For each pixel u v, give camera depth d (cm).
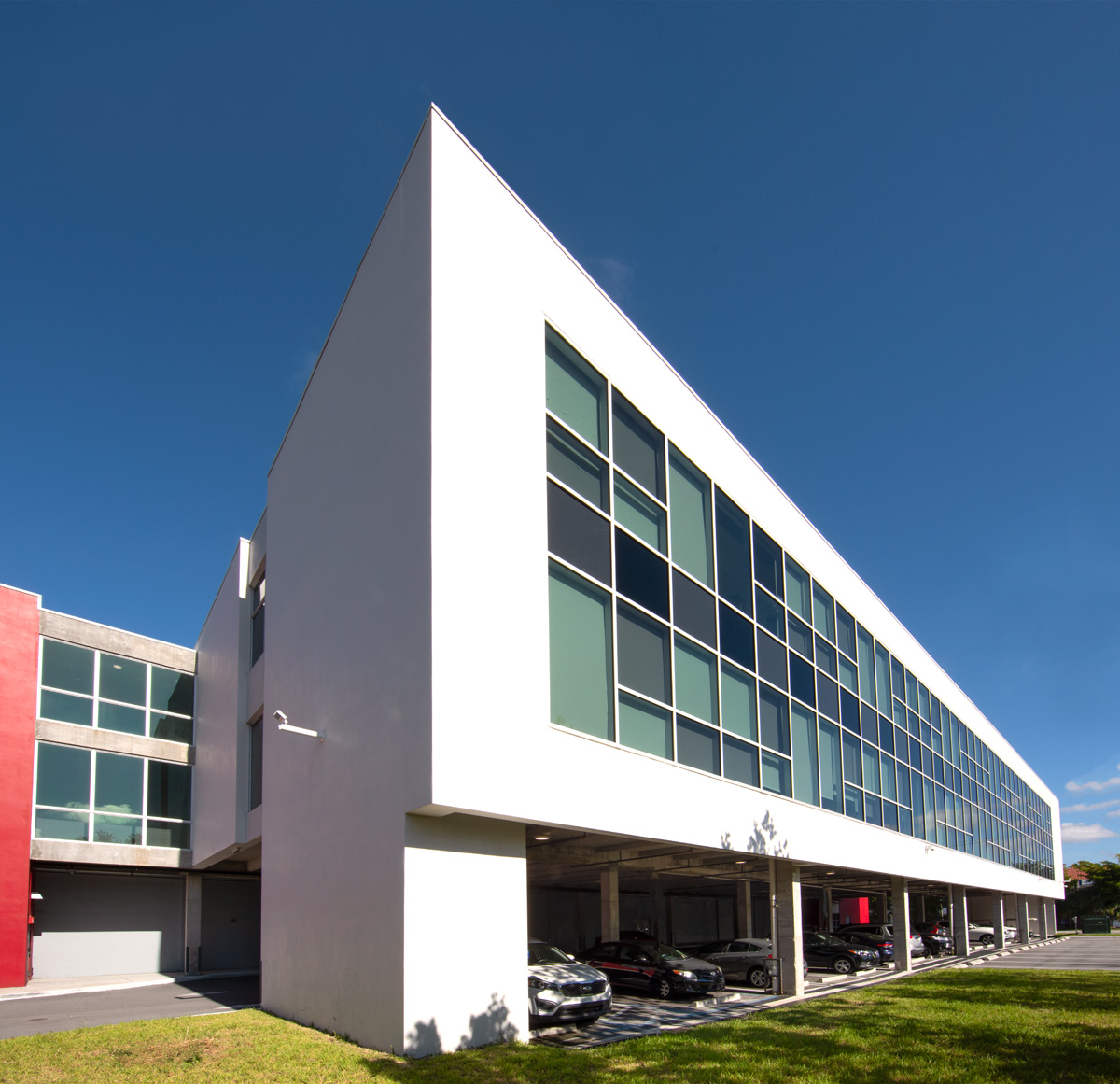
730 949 2038
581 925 2681
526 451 1205
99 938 2395
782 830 1775
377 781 1068
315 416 1498
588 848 1764
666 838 1357
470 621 1042
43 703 2255
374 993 999
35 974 2252
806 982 2059
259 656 2025
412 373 1114
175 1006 1535
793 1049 1046
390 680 1069
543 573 1188
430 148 1141
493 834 1077
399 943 962
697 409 1733
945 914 5509
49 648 2302
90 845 2256
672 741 1429
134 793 2422
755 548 1906
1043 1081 885
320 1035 1078
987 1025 1230
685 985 1683
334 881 1160
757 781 1716
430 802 945
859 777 2341
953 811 3362
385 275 1241
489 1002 1028
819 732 2108
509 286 1235
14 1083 823
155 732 2550
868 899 4866
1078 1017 1311
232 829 2028
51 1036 1075
